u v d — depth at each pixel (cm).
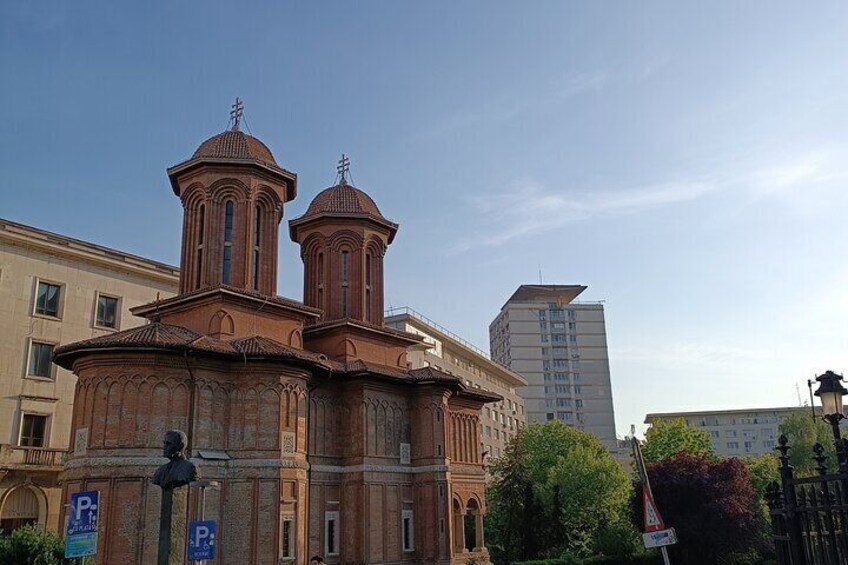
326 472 3841
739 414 15850
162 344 3042
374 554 3800
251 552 3089
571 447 7394
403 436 4169
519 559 5403
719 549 5406
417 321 8756
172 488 1382
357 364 4044
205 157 3753
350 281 4509
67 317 4941
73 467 3003
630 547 5669
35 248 4841
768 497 1136
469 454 4741
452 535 4341
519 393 13925
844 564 959
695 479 5481
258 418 3256
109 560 2825
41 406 4706
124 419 2991
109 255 5241
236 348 3300
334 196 4669
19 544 2695
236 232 3756
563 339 14438
